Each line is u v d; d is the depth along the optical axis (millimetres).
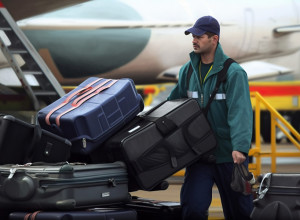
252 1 39719
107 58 37156
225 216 11289
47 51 36156
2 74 31234
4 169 9781
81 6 36719
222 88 10914
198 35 10906
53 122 10812
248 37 39688
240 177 10453
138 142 10305
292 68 40438
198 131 10750
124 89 10969
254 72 40219
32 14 35031
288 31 39938
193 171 10969
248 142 10516
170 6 38281
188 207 10883
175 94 11773
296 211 9383
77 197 9500
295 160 34500
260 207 9719
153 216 11141
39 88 31938
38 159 10656
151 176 10406
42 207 9484
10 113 23000
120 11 37312
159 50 38000
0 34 24875
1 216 9969
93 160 10922
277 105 40875
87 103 10867
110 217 9680
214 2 39125
